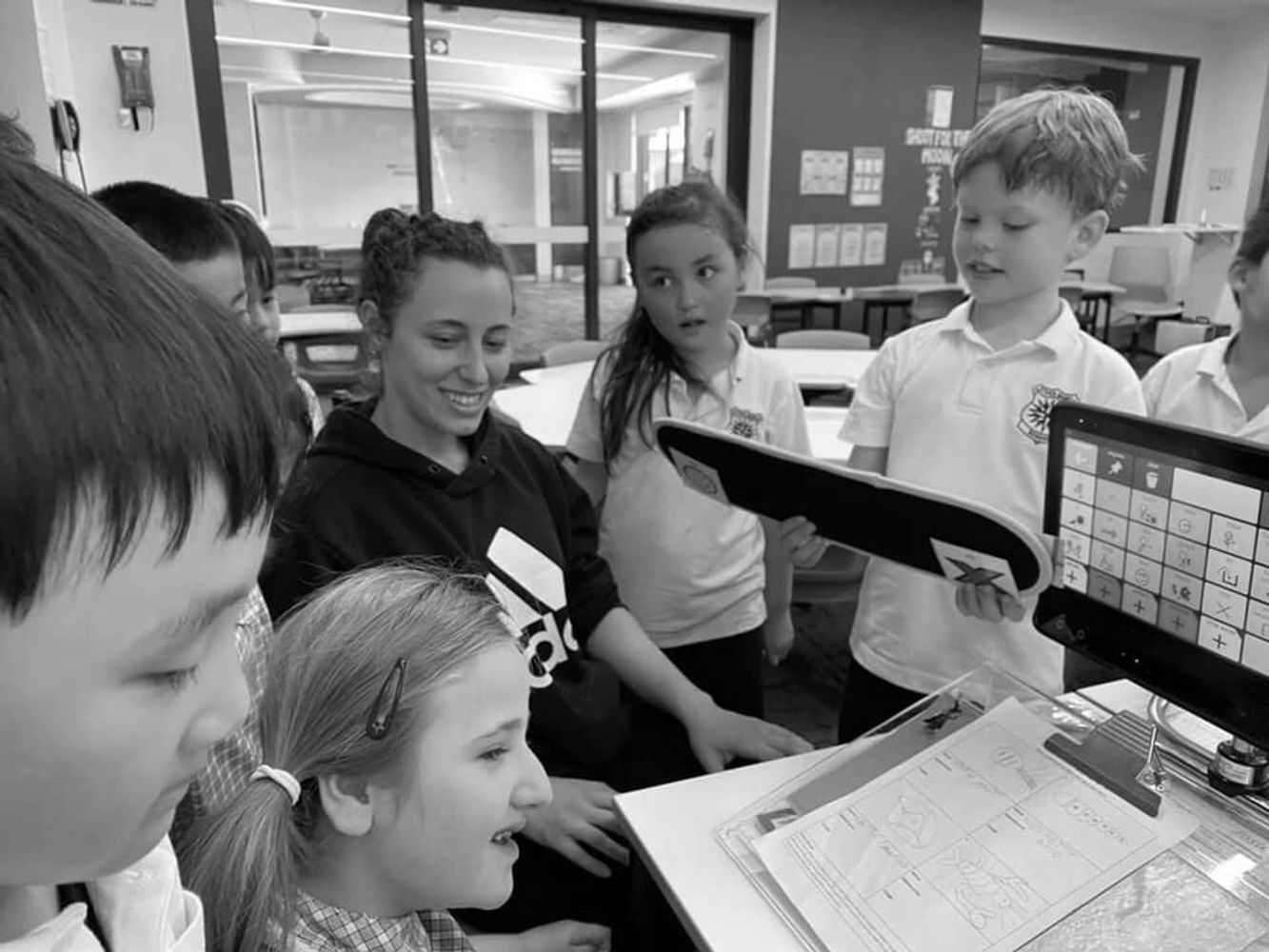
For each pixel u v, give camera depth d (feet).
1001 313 4.05
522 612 3.64
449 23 17.56
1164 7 23.97
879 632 4.40
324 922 2.17
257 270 4.53
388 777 2.15
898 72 21.20
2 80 6.70
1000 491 3.96
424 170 18.04
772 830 2.54
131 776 0.82
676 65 20.52
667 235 4.79
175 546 0.78
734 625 5.22
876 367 4.55
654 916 3.23
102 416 0.71
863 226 21.90
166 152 14.35
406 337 3.50
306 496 3.39
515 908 3.39
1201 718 2.52
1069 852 2.28
